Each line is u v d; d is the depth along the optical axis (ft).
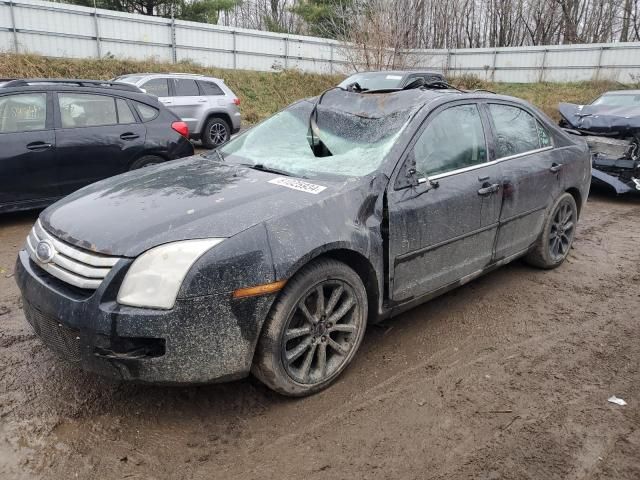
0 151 19.02
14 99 19.74
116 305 7.93
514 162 13.71
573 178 16.06
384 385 10.16
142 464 7.92
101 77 63.52
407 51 65.92
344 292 9.95
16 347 11.11
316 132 12.73
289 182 10.36
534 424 9.07
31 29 63.77
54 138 20.24
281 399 9.61
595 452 8.40
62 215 9.55
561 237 16.52
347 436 8.68
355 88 14.42
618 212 25.63
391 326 12.64
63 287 8.57
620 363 11.18
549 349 11.72
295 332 9.18
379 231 10.22
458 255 12.17
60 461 7.91
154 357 8.02
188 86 43.37
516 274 16.24
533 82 93.09
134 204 9.45
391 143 11.18
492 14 122.62
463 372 10.69
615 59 85.81
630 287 15.48
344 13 72.95
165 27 74.43
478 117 13.12
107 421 8.84
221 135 45.29
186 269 8.00
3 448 8.13
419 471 7.93
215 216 8.79
